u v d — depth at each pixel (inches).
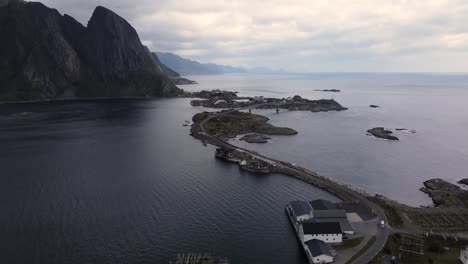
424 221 3902.6
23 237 3575.3
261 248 3454.7
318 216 3823.8
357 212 4079.7
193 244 3501.5
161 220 3991.1
